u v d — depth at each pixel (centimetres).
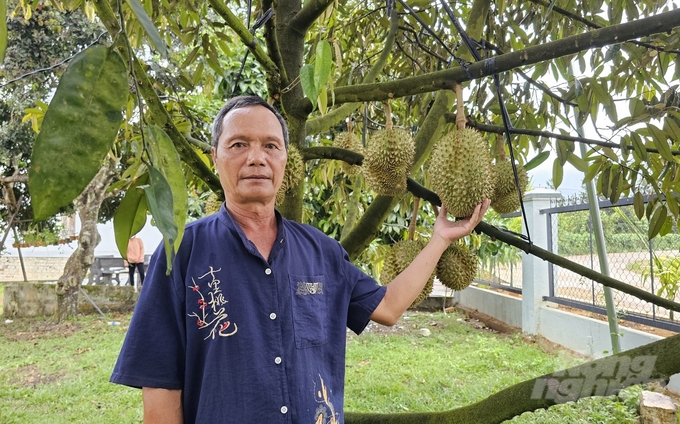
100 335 581
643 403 297
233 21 131
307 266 126
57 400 382
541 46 109
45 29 680
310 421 112
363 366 446
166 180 54
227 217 120
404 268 161
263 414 107
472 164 138
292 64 172
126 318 678
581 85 156
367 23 321
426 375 414
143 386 108
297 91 169
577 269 146
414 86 130
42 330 620
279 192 159
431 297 762
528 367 421
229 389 107
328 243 137
